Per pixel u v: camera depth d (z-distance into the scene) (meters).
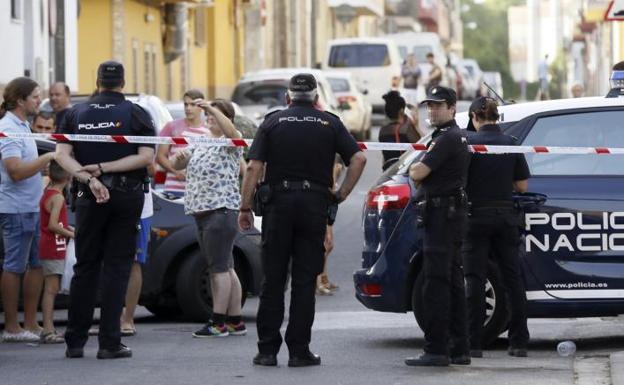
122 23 78.12
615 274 26.89
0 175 27.86
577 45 181.12
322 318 33.03
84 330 26.56
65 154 25.95
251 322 32.69
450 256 24.80
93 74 76.31
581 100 27.73
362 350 27.56
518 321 26.20
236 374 24.36
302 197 24.86
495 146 25.45
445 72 128.00
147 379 23.88
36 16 59.84
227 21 111.56
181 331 30.94
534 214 26.88
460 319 25.19
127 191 26.00
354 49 105.50
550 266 26.92
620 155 27.16
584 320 32.69
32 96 28.39
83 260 26.38
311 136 24.91
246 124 44.31
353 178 25.19
